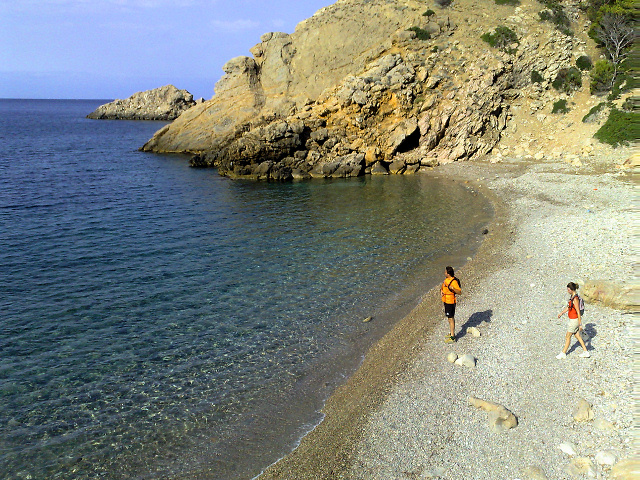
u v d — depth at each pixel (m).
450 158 52.91
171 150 72.06
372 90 53.06
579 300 13.30
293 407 13.10
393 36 59.34
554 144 49.03
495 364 13.93
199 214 35.88
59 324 18.05
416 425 11.56
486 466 9.90
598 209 29.36
